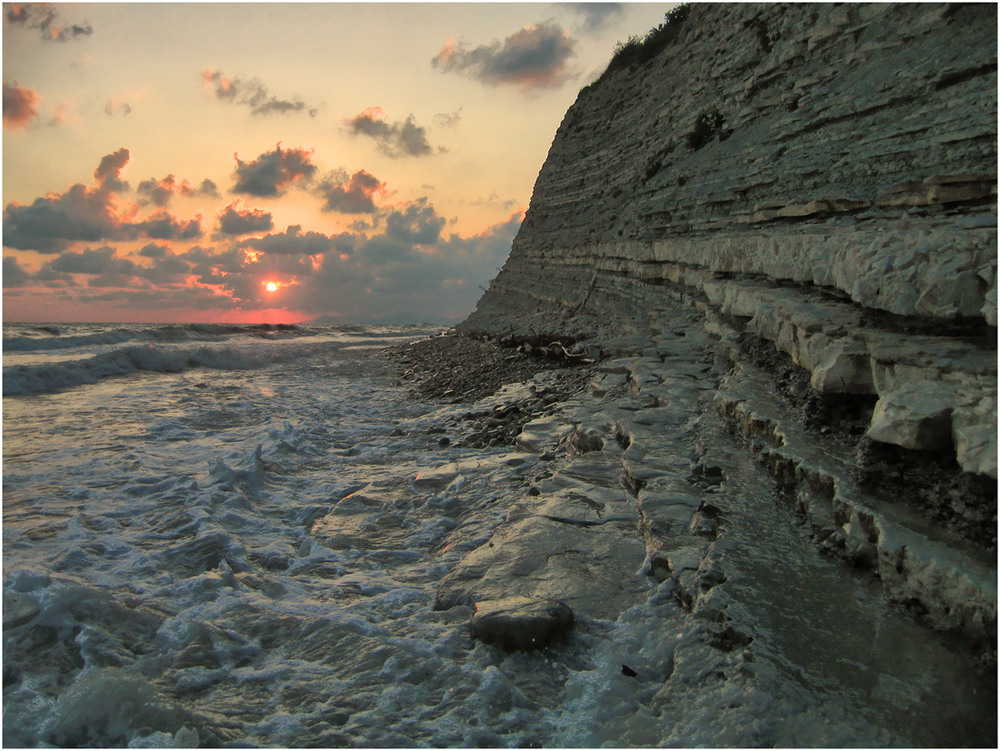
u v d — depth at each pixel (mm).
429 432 9836
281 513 6234
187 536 5453
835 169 9547
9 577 4359
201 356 20688
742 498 4684
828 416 4988
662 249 14141
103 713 2988
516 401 11055
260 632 3814
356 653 3508
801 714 2604
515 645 3404
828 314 5445
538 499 5410
